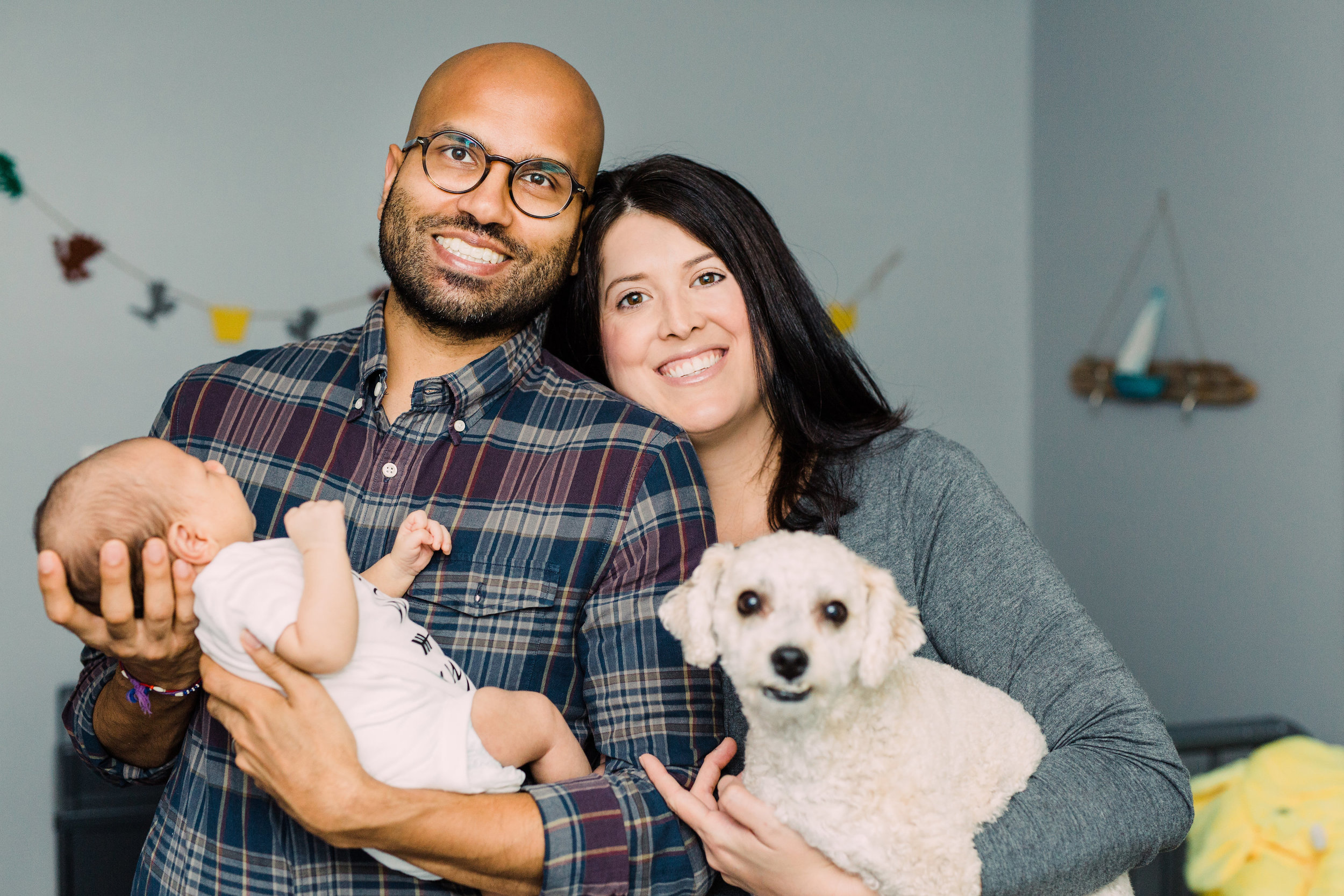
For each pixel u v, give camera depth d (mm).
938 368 4113
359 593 1176
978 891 1124
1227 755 2527
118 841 2676
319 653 1062
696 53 3904
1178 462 3215
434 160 1323
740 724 1431
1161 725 1280
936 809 1131
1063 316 3891
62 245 3371
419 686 1145
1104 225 3621
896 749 1132
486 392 1325
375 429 1338
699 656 1147
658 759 1228
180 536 1129
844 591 1096
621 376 1589
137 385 3445
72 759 2674
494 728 1157
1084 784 1208
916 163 4105
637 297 1572
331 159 3607
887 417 1653
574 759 1233
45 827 3324
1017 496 4168
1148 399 3289
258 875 1155
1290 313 2748
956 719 1218
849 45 4047
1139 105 3412
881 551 1460
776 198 3979
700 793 1231
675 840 1193
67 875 2643
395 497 1294
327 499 1308
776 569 1100
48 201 3369
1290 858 1922
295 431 1345
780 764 1152
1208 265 3084
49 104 3367
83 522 1110
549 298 1394
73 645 3379
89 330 3406
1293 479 2738
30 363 3355
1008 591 1364
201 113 3496
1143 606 3391
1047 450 4016
